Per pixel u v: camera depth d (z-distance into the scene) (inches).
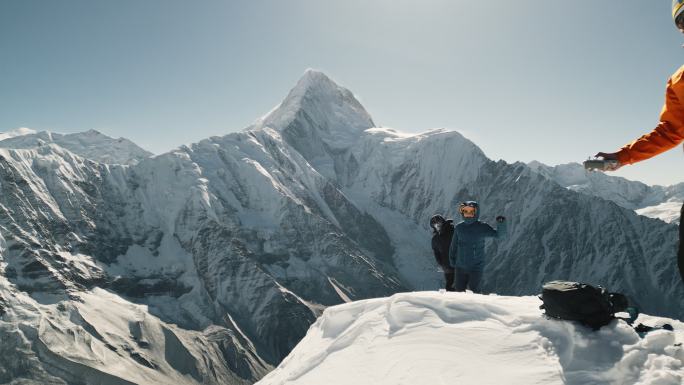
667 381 172.6
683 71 169.8
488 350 224.5
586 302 217.5
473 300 285.0
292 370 318.3
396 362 233.0
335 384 235.6
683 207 153.3
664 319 234.5
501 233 446.6
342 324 340.5
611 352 200.7
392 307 291.3
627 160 184.7
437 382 206.7
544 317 240.2
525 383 194.4
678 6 163.8
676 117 174.2
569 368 198.2
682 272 160.7
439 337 245.1
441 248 535.8
